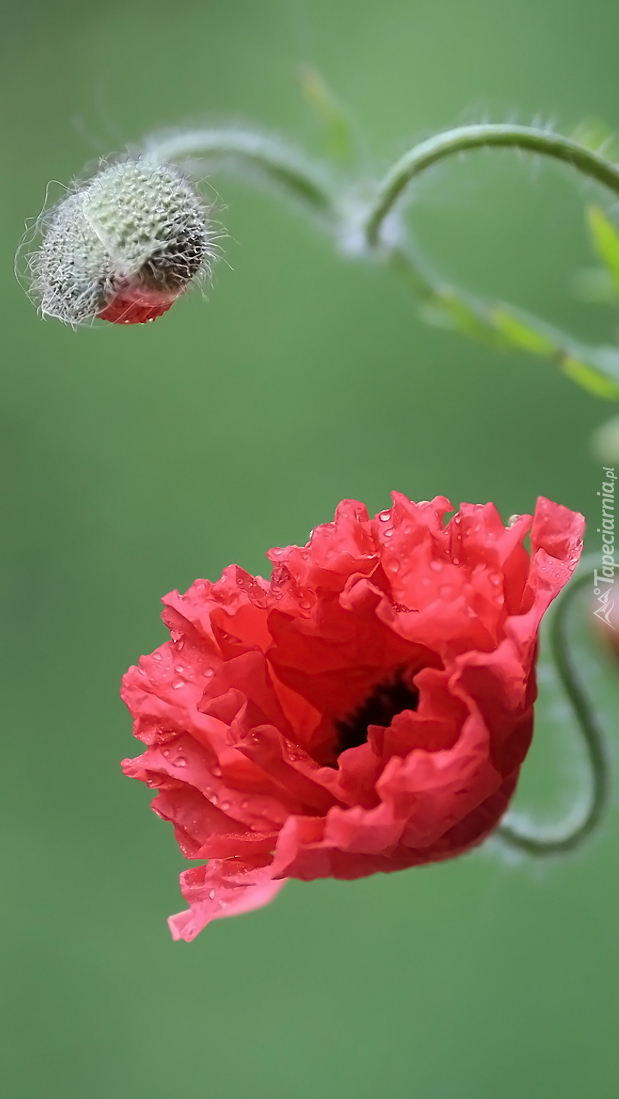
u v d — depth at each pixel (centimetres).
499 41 89
